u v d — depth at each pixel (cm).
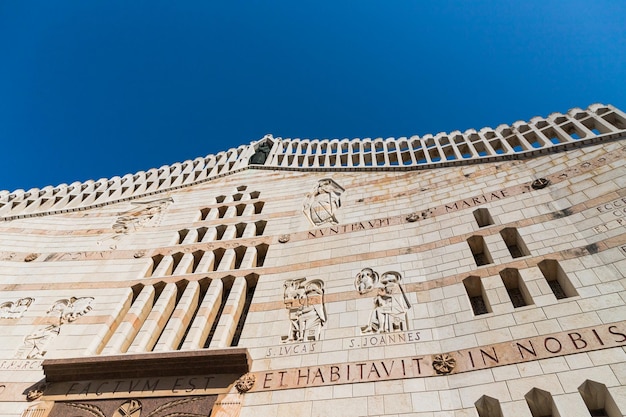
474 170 1953
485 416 1057
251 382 1264
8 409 1332
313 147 2795
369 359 1249
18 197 2625
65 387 1379
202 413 1207
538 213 1550
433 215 1767
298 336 1397
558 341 1114
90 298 1780
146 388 1318
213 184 2595
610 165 1579
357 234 1803
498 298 1302
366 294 1491
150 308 1758
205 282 1784
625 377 980
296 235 1914
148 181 2723
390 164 2320
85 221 2384
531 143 2056
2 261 2047
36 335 1612
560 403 984
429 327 1299
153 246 2070
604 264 1259
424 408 1079
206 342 1562
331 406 1142
